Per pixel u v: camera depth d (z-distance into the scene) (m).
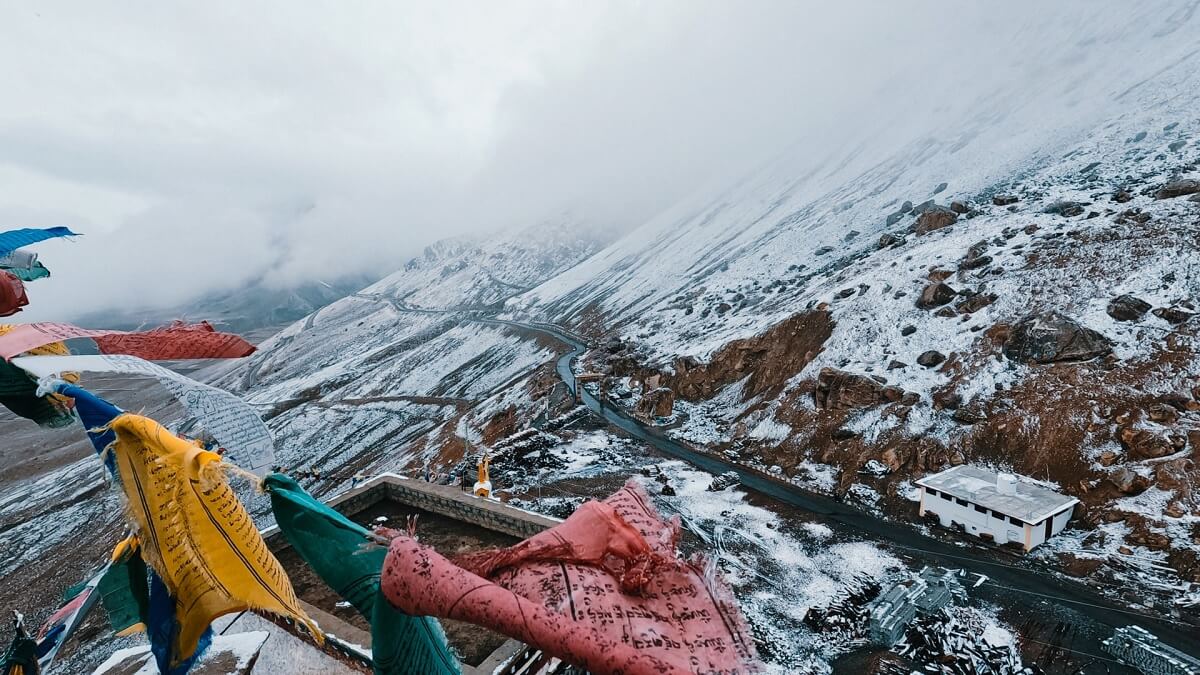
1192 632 27.25
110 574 5.34
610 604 3.10
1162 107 99.94
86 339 3.71
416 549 3.37
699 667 2.88
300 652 13.00
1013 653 26.66
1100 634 27.59
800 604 30.92
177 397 3.70
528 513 22.09
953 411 47.16
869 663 26.62
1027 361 47.84
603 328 122.94
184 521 4.24
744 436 55.59
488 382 116.75
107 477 4.16
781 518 40.78
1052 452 40.56
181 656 4.86
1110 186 75.94
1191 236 52.53
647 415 64.69
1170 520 33.66
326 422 117.69
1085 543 34.28
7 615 50.81
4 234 4.02
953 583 31.75
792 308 74.12
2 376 3.88
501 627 2.99
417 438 91.88
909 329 58.03
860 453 47.12
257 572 4.53
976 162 122.69
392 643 4.50
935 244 72.75
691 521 40.44
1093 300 50.59
